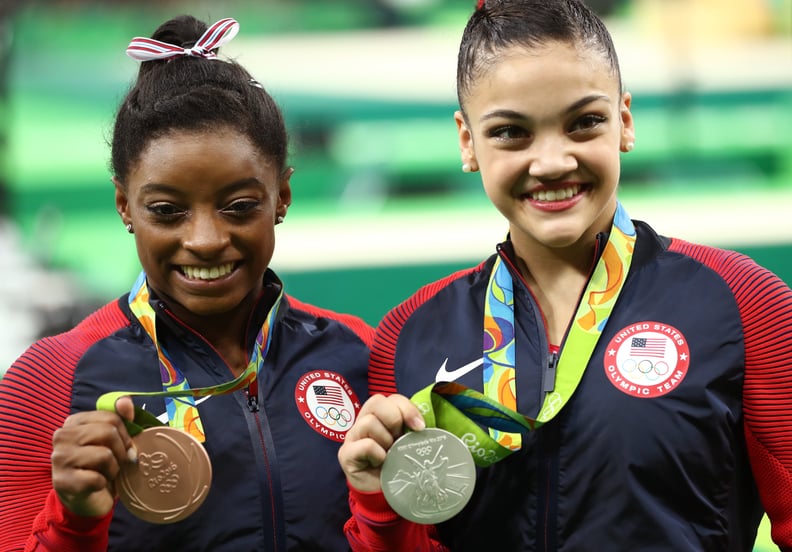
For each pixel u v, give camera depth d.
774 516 7.93
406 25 21.22
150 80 8.41
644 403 7.87
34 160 20.66
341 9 21.22
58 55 20.75
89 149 20.75
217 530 8.05
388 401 7.54
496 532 8.12
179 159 7.94
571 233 7.93
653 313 8.12
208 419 8.30
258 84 8.62
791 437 7.76
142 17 20.95
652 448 7.80
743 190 21.06
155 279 8.27
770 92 21.20
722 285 8.07
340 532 8.32
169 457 7.52
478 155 8.21
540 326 8.33
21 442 8.04
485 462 7.77
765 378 7.83
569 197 7.96
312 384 8.69
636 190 21.19
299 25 21.17
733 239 20.84
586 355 8.07
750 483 8.19
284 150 8.66
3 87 20.56
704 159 21.20
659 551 7.73
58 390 8.23
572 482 7.90
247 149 8.11
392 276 20.75
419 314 8.84
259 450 8.28
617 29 21.39
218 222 8.02
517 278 8.45
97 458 7.18
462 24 21.25
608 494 7.83
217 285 8.11
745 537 8.19
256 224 8.16
